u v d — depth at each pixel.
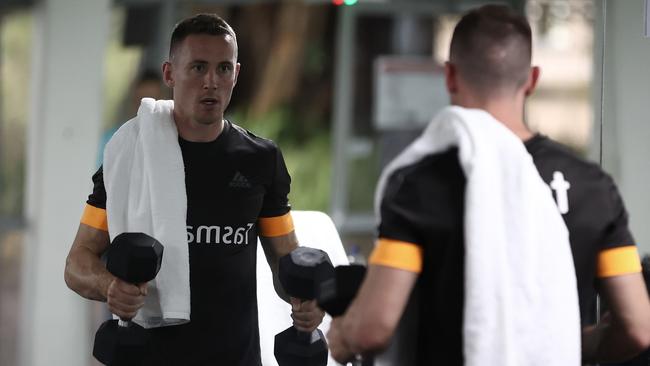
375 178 20.34
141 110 7.91
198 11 18.72
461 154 5.80
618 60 7.86
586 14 21.11
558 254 5.81
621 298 6.00
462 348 5.89
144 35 18.30
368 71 20.12
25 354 15.79
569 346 5.82
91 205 7.95
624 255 6.03
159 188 7.69
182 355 7.84
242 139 7.96
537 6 21.05
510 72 6.01
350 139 20.28
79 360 15.68
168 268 7.63
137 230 7.71
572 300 5.83
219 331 7.88
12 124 16.56
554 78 21.52
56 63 15.66
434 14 19.91
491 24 6.02
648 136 7.79
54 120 15.69
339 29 20.27
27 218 15.98
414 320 6.11
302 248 7.21
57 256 15.75
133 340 7.48
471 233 5.72
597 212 5.95
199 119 7.68
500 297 5.73
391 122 20.17
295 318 7.88
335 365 8.65
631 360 7.09
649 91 7.80
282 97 23.28
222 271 7.86
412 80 20.05
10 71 16.58
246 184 7.89
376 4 19.86
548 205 5.84
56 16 15.62
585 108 21.48
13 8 16.28
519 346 5.77
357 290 6.13
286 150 23.14
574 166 5.99
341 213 20.36
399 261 5.84
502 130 5.87
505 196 5.80
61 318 15.71
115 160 7.81
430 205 5.85
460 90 6.12
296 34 23.00
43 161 15.75
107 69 18.03
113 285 7.27
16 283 16.03
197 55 7.64
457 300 5.86
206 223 7.81
